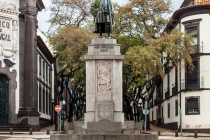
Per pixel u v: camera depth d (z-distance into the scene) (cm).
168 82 5369
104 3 2098
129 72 4362
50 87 6481
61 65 4634
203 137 3409
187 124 4459
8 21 4100
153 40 4081
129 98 4700
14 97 4100
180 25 4547
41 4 4738
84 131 1942
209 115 4347
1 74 4072
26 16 4166
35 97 4222
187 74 4497
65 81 4712
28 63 4147
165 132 4300
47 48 5616
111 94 2000
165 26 4469
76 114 6456
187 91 4475
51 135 1806
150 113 7075
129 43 4353
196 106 4419
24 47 4172
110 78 2006
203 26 4422
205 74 4391
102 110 1975
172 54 4056
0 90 4069
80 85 5012
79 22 4472
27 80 4138
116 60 2011
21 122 4062
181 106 4553
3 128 3888
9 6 4094
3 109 4066
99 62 2014
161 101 5825
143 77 4438
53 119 6712
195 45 4444
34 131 4025
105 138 1773
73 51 4072
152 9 4394
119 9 4394
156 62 3903
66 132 2042
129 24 4375
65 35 4094
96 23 2108
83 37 4069
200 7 4425
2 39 4053
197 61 4438
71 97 4691
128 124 2019
